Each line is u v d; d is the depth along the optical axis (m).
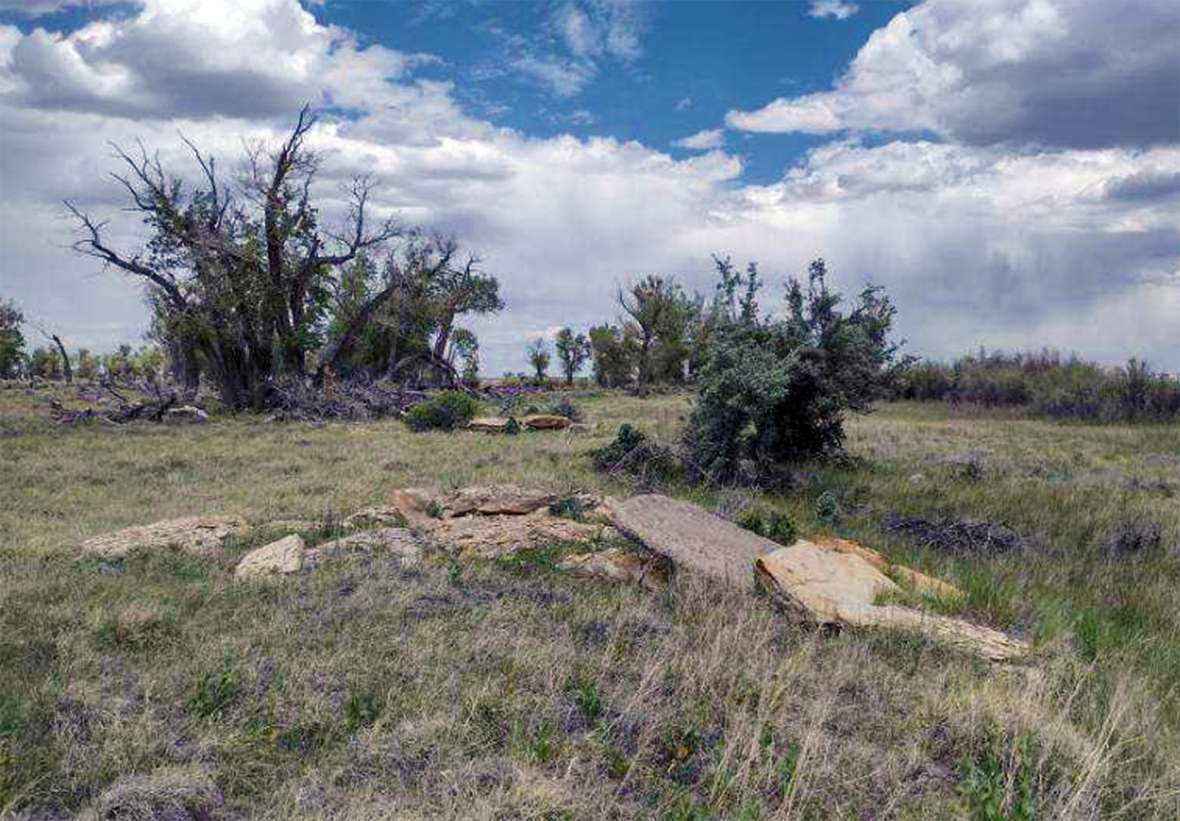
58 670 5.72
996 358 43.91
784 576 7.77
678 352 53.19
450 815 4.14
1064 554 10.71
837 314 16.88
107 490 14.97
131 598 7.49
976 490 14.83
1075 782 4.74
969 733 5.29
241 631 6.69
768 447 15.80
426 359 48.91
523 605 7.51
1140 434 26.84
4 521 11.97
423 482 14.93
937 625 7.14
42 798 4.26
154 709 5.20
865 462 17.88
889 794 4.66
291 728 5.03
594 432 23.98
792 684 5.98
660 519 9.45
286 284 36.91
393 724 5.16
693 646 6.66
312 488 14.45
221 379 36.47
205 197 36.78
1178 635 7.95
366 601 7.33
